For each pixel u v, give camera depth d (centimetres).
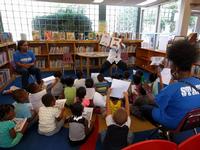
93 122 225
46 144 197
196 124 140
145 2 583
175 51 128
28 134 215
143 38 683
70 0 562
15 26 612
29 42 489
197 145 96
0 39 370
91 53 500
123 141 144
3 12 581
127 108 191
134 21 728
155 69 410
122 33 573
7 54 412
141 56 564
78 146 193
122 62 445
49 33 513
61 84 297
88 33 553
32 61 379
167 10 576
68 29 679
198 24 605
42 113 208
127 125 153
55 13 650
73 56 541
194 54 125
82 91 239
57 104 240
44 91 259
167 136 161
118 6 689
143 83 288
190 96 129
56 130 215
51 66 534
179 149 91
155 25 639
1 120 182
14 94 215
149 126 224
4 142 181
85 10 671
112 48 441
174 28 537
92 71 540
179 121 133
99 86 278
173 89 131
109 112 189
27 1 600
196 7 471
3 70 395
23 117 215
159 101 139
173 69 136
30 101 244
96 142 199
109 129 147
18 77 452
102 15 683
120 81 219
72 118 192
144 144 86
